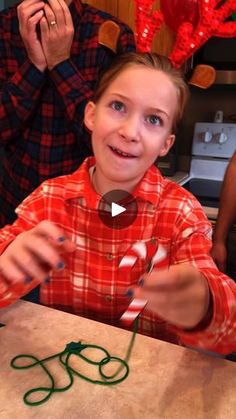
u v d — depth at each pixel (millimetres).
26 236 560
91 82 1185
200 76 776
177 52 781
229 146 1967
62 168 1240
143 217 831
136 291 499
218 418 522
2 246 618
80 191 846
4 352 633
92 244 846
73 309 882
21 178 1289
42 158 1228
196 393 561
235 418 523
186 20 834
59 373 591
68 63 1105
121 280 824
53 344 654
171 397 552
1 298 706
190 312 532
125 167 728
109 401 543
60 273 867
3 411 525
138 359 622
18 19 1142
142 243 784
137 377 585
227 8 757
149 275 504
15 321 714
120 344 655
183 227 816
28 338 667
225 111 2049
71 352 628
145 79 695
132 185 801
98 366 604
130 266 782
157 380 581
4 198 1381
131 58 729
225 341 605
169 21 873
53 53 1086
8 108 1140
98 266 842
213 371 601
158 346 651
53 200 887
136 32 811
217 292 571
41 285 882
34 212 887
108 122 710
